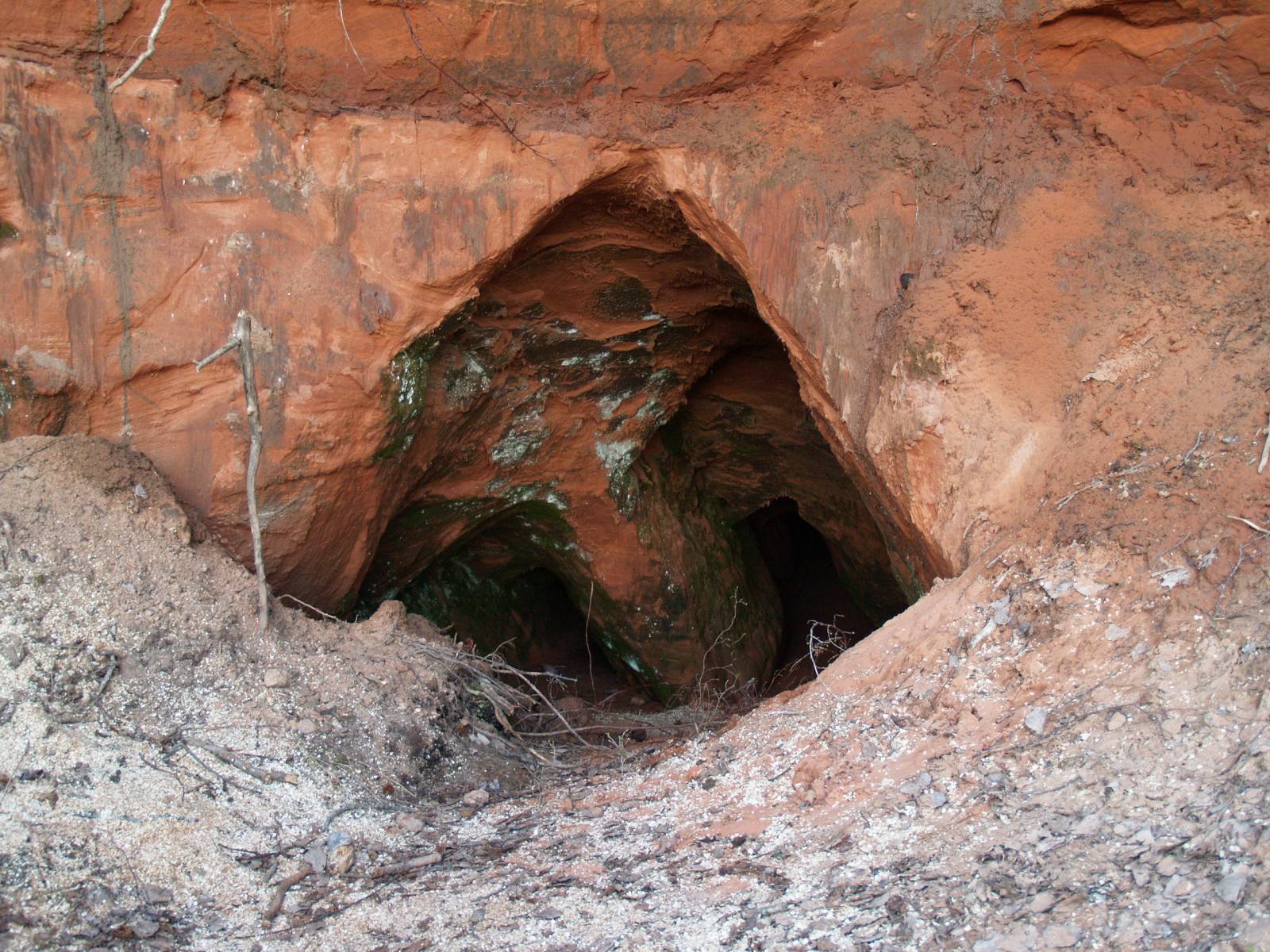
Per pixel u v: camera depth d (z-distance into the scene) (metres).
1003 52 5.84
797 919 3.37
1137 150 5.47
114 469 5.89
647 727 8.02
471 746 6.11
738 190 6.35
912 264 5.88
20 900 3.84
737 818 4.18
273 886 4.28
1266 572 3.75
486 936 3.71
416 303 6.55
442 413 7.37
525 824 4.86
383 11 6.21
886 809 3.80
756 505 10.30
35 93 5.98
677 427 9.71
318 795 5.05
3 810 4.21
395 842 4.80
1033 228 5.53
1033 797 3.54
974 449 5.16
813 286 6.13
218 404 6.33
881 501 6.12
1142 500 4.32
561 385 8.27
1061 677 3.97
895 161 6.02
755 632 10.41
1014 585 4.44
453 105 6.56
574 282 7.64
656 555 9.21
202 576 5.77
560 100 6.62
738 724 5.30
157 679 5.29
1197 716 3.49
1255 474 4.08
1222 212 5.13
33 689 4.89
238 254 6.36
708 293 7.89
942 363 5.39
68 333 6.12
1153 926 2.84
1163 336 4.85
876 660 4.77
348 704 5.71
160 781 4.68
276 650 5.78
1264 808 3.02
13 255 6.02
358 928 3.89
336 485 6.68
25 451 5.79
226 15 6.12
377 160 6.52
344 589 7.16
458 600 9.55
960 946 3.02
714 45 6.38
